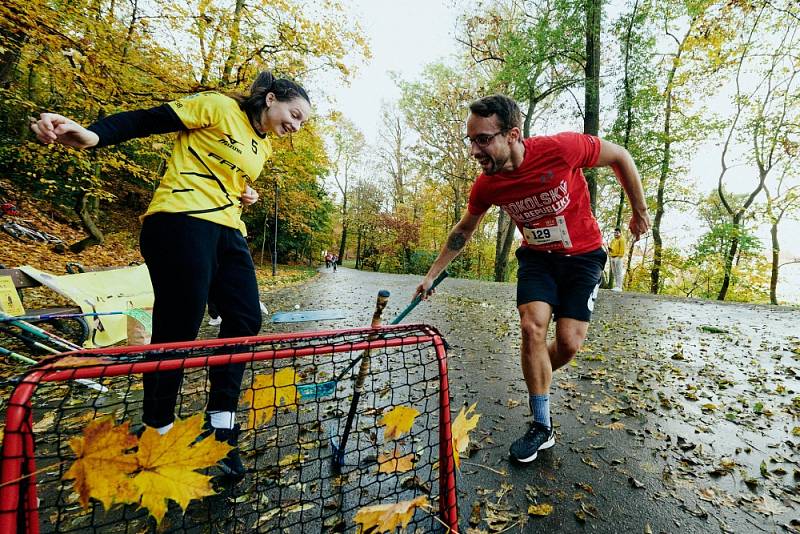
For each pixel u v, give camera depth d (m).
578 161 1.89
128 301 3.99
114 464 0.79
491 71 16.75
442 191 25.77
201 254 1.50
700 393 2.86
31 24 4.41
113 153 7.94
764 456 1.99
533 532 1.45
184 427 0.84
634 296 9.19
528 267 2.09
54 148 7.35
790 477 1.81
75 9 4.86
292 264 24.09
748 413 2.51
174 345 0.96
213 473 1.68
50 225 10.56
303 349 1.03
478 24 14.44
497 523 1.49
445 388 1.17
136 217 14.80
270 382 1.11
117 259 9.86
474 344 4.36
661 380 3.14
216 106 1.54
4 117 9.40
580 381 3.12
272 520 1.45
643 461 1.94
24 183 11.05
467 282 13.74
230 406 1.62
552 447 2.07
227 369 1.61
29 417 0.78
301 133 9.97
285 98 1.65
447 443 1.16
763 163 14.94
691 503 1.63
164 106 1.47
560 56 10.95
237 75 7.60
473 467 1.88
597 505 1.61
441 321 5.73
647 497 1.66
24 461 0.77
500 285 12.23
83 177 7.95
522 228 2.10
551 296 1.97
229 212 1.63
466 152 20.28
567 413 2.52
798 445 2.10
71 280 3.60
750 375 3.27
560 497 1.66
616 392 2.88
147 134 1.45
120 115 1.38
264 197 15.30
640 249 21.11
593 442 2.13
